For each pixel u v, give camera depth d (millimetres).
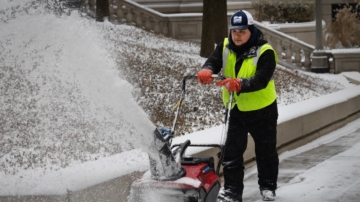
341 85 19594
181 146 5387
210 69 6297
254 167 8867
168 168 4902
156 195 4855
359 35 24547
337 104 13055
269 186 6793
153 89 12742
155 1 25953
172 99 12312
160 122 10922
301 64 22125
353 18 24703
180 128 10562
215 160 7926
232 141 6383
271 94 6457
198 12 26047
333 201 6766
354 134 12172
